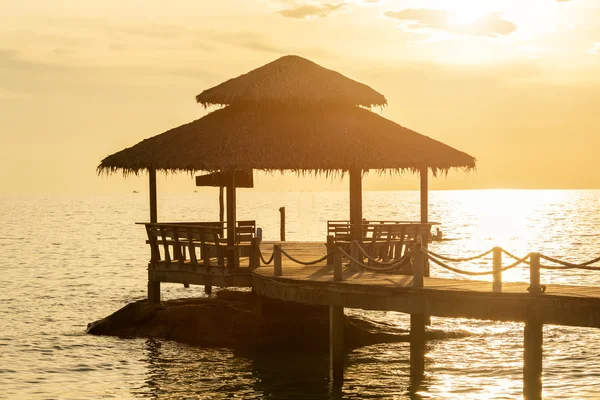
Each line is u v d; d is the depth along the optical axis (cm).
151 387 2562
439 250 8025
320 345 2978
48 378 2681
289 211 19700
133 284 5203
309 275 2753
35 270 6125
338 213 18212
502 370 2698
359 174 3084
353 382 2572
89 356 2955
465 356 2886
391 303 2398
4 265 6531
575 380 2592
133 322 3275
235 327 3048
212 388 2544
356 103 3325
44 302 4366
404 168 3133
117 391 2527
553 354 2948
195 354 2942
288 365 2780
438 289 2311
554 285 2403
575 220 14700
